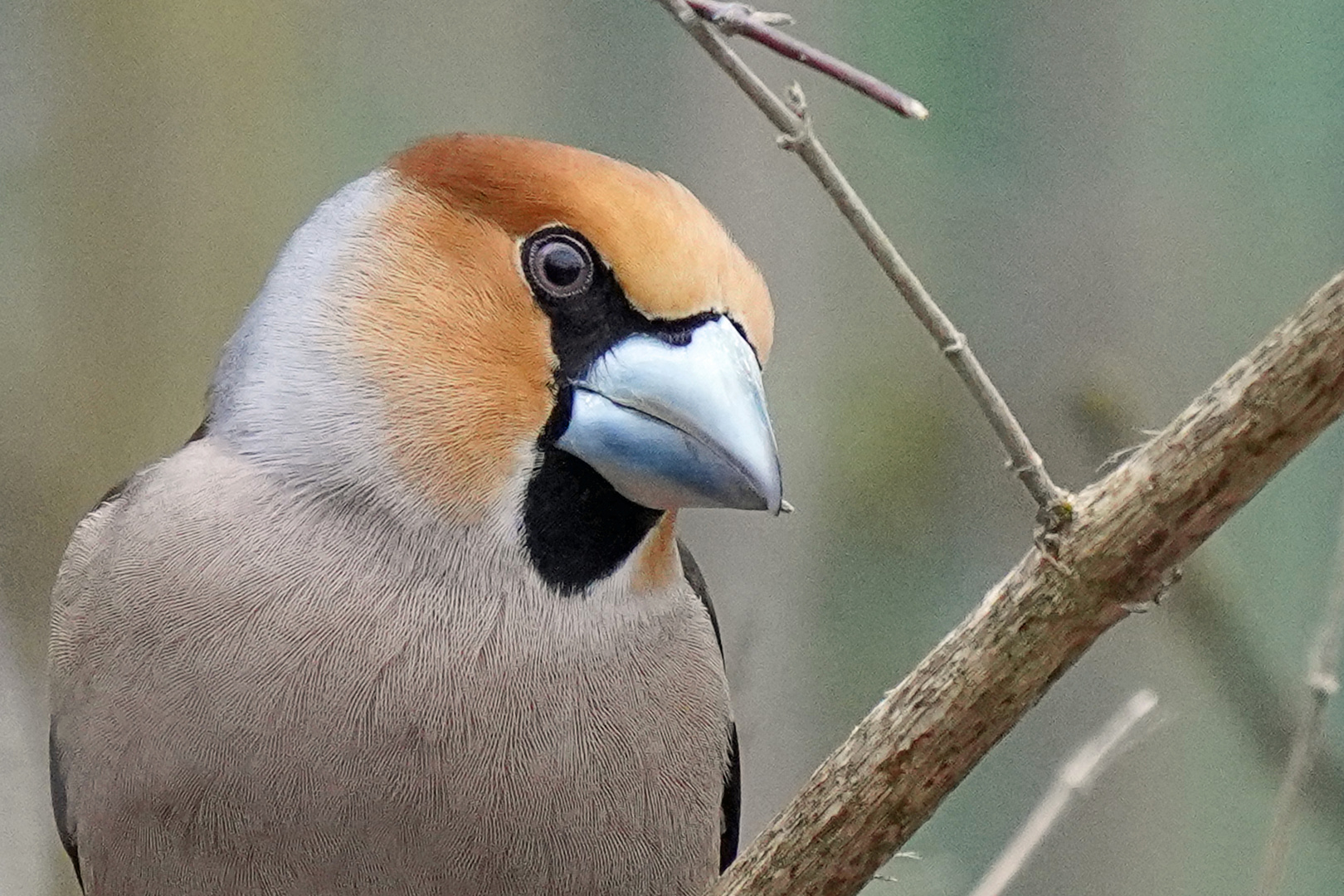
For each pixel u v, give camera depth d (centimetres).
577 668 232
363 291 233
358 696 232
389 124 250
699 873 234
